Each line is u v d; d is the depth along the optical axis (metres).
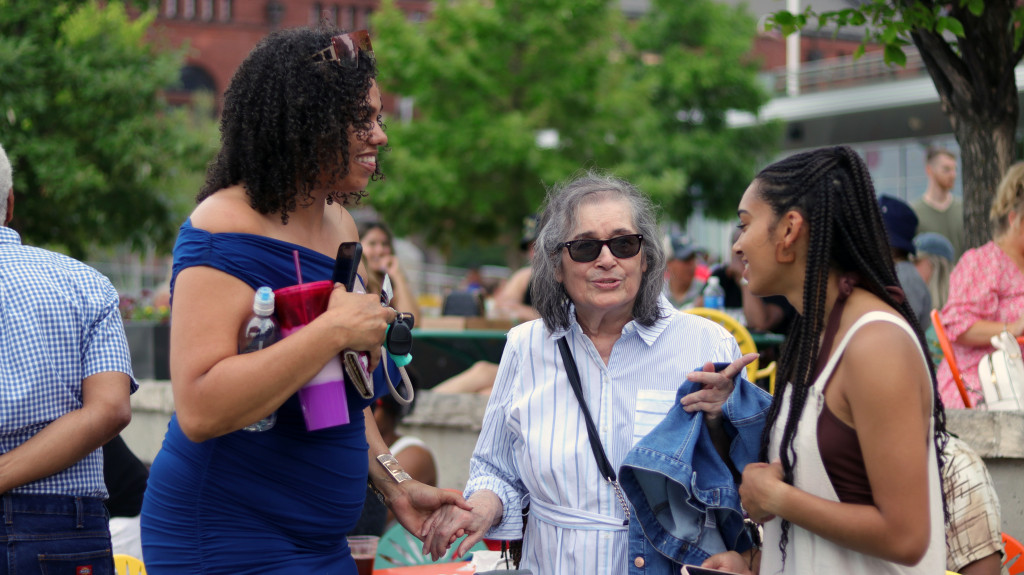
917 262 6.33
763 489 1.84
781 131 20.47
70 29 13.16
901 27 4.41
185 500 2.07
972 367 4.22
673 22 25.08
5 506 2.25
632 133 22.78
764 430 1.96
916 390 1.72
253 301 2.00
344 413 2.03
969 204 4.82
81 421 2.30
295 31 2.07
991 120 4.75
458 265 42.53
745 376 2.24
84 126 12.91
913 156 19.08
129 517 3.59
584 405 2.49
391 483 2.53
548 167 21.42
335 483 2.17
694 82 23.92
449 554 3.43
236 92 2.07
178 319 1.97
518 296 8.20
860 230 1.85
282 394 1.92
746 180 23.67
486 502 2.54
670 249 7.95
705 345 2.53
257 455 2.07
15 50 11.80
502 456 2.67
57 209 12.97
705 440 2.26
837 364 1.79
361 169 2.12
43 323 2.31
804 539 1.86
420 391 5.39
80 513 2.36
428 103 22.50
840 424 1.79
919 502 1.69
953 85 4.81
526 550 2.59
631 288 2.46
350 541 2.70
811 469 1.82
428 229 24.45
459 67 21.69
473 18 21.92
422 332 6.47
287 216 2.10
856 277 1.87
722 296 6.29
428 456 4.08
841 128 18.72
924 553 1.71
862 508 1.74
